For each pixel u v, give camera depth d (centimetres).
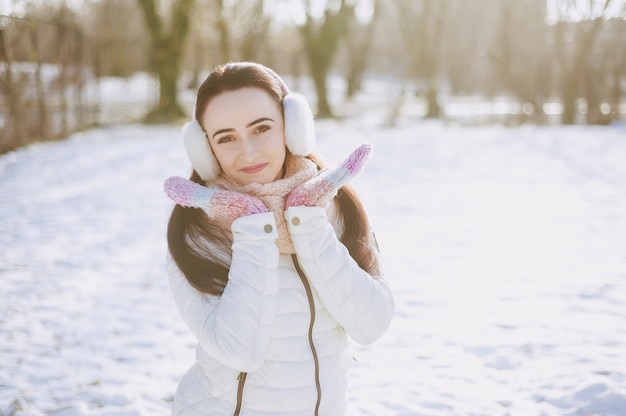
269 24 2508
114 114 2117
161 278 505
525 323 396
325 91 2328
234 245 149
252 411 153
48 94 1393
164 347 371
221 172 161
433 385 317
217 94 150
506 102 3041
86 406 297
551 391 302
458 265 531
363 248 168
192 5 1958
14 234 645
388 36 5056
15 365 344
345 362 165
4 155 1173
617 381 304
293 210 148
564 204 783
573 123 2014
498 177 1004
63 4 1585
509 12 2173
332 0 2273
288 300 154
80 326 403
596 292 452
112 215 736
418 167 1116
